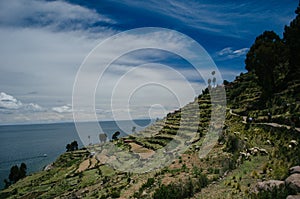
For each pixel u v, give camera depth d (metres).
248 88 46.66
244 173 14.03
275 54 36.47
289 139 17.75
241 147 18.66
